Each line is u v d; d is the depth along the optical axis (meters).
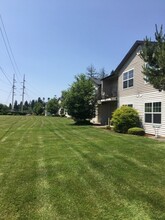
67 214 4.48
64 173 6.99
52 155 9.40
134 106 20.20
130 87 21.12
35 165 7.88
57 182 6.21
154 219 4.29
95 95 28.89
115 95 25.02
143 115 18.44
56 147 11.18
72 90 28.31
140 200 5.09
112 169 7.39
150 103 17.50
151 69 11.65
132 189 5.71
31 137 14.94
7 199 5.14
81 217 4.37
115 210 4.63
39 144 12.10
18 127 22.95
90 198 5.19
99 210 4.64
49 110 75.81
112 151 10.11
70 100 28.19
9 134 16.66
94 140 13.36
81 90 28.22
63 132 18.16
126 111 18.33
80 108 28.03
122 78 23.06
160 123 16.12
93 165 7.86
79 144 12.01
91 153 9.73
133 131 16.78
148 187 5.85
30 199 5.14
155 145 11.48
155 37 11.48
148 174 6.89
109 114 28.23
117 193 5.47
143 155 9.30
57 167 7.62
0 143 12.44
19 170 7.30
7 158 8.90
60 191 5.58
